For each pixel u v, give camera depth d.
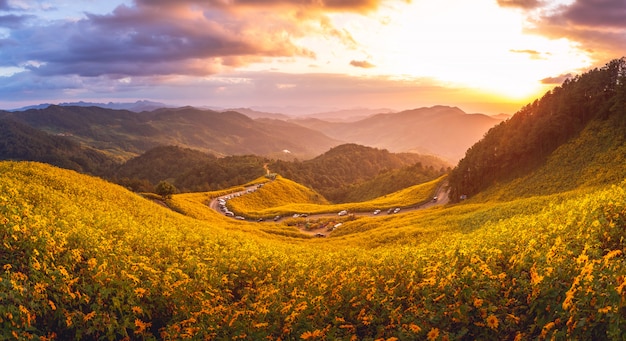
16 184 28.86
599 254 10.95
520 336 8.44
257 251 23.98
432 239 43.31
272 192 158.38
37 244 12.27
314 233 87.81
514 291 9.98
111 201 41.69
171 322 11.05
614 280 7.67
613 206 15.21
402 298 11.11
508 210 48.62
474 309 9.27
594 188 48.19
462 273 10.55
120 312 10.29
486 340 8.79
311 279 14.50
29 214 16.30
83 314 9.91
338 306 11.33
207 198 128.62
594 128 86.19
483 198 96.06
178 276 13.61
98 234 17.31
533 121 101.38
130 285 11.36
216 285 14.41
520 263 11.27
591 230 13.06
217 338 10.30
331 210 119.44
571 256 10.95
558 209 24.03
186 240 24.92
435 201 123.56
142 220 36.16
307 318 10.73
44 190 31.09
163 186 89.38
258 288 14.83
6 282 9.41
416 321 9.47
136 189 174.88
